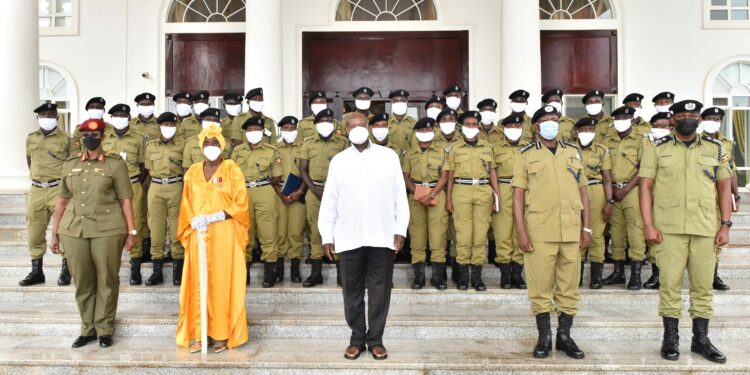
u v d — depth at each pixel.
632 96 5.82
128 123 5.72
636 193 5.19
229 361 3.86
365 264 4.04
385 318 4.01
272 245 5.25
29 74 7.14
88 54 9.16
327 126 5.33
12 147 7.02
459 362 3.83
